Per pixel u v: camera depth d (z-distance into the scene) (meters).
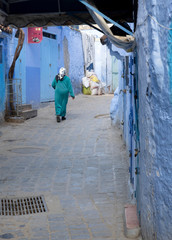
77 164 7.23
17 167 7.05
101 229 4.28
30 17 7.21
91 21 6.89
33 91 14.66
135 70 4.05
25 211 5.01
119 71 9.85
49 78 16.28
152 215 3.29
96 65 22.69
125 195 5.47
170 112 2.79
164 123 2.88
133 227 3.95
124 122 8.34
